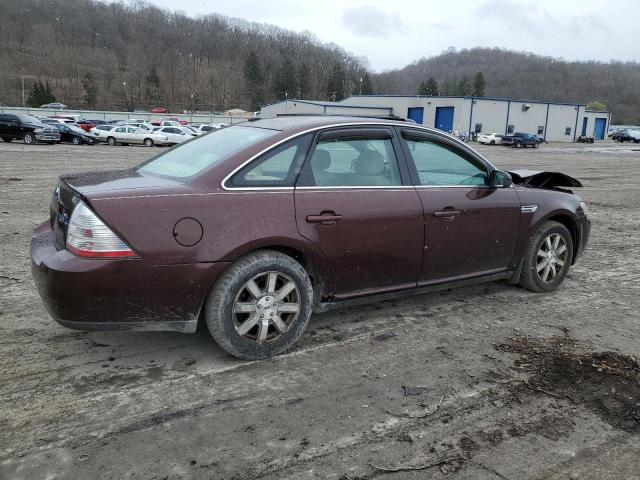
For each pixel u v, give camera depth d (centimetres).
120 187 334
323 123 390
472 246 449
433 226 419
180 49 15838
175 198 328
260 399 318
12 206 941
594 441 286
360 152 399
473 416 306
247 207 343
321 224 367
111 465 256
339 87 14400
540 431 294
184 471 254
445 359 376
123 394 318
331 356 375
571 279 584
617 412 313
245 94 14088
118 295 315
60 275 308
